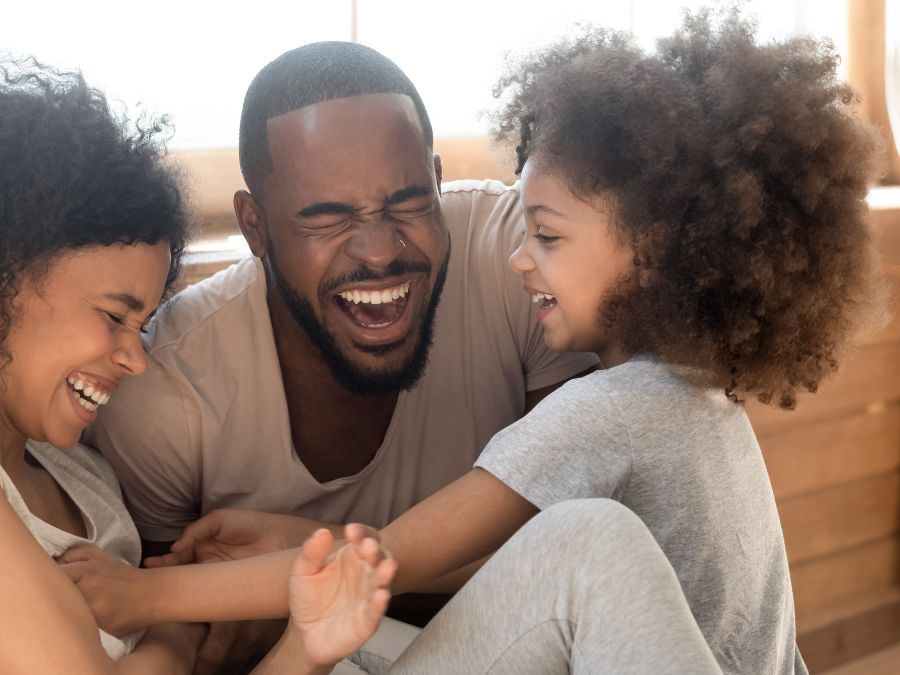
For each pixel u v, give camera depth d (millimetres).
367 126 1099
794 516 1848
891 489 1972
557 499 930
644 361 999
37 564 828
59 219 895
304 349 1194
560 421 945
